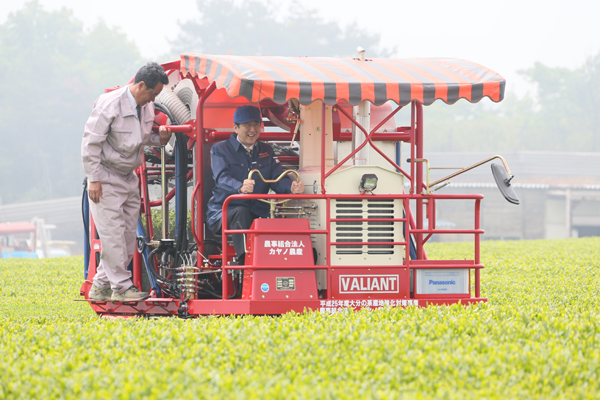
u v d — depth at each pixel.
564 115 154.25
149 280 14.70
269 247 12.36
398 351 8.84
